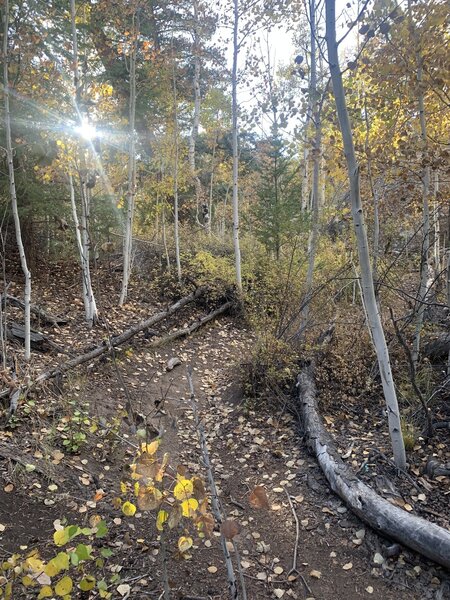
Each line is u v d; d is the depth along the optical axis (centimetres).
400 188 705
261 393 595
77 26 888
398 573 317
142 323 823
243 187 1847
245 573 323
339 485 395
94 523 215
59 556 179
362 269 382
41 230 1028
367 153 616
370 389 579
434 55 512
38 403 494
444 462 415
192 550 340
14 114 771
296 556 342
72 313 813
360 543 348
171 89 1145
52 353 638
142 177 1252
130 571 313
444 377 562
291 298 781
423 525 321
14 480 373
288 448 492
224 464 477
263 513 393
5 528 329
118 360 679
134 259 1155
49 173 725
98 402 550
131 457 459
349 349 651
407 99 614
